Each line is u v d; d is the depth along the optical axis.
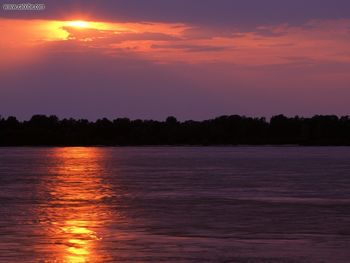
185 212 85.25
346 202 97.88
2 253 57.09
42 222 75.50
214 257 55.75
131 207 90.94
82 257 55.66
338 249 59.16
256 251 58.22
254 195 109.56
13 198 104.56
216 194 111.31
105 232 68.25
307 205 93.69
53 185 133.62
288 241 63.00
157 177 161.75
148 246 60.34
